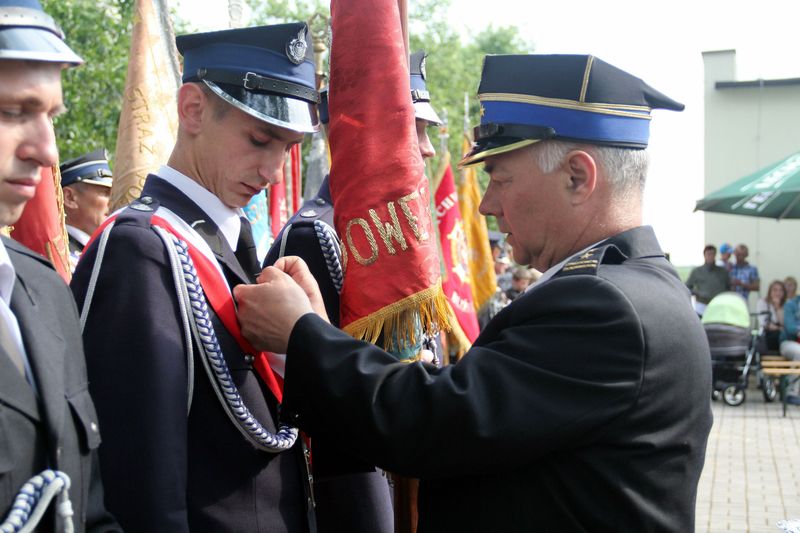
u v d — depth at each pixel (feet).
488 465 6.15
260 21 77.30
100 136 35.06
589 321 6.20
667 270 6.81
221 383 6.77
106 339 6.48
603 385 6.06
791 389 41.45
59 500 4.95
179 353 6.58
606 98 6.73
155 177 7.30
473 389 6.15
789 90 59.36
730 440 30.60
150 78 10.14
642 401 6.15
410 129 8.09
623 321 6.14
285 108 7.07
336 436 6.52
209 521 6.70
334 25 8.17
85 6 34.19
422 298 7.93
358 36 8.04
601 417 6.05
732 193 39.83
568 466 6.20
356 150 8.00
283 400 6.71
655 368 6.18
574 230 6.86
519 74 6.87
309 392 6.54
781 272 59.21
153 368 6.41
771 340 44.11
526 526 6.22
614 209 6.86
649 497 6.22
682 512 6.42
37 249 9.14
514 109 6.84
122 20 35.06
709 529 19.57
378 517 9.01
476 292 28.55
